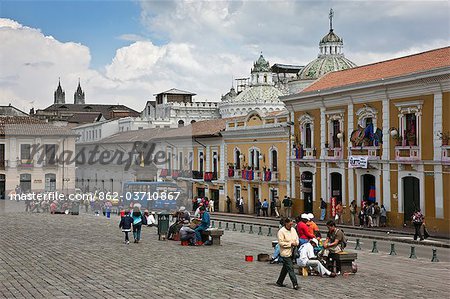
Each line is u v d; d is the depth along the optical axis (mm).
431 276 18500
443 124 34969
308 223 20359
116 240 27547
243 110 88438
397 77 37562
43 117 86125
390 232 36000
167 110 97312
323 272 17719
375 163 40062
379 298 14508
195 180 63938
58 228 33375
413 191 37594
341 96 43250
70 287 15500
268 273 18094
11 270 18344
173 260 20828
